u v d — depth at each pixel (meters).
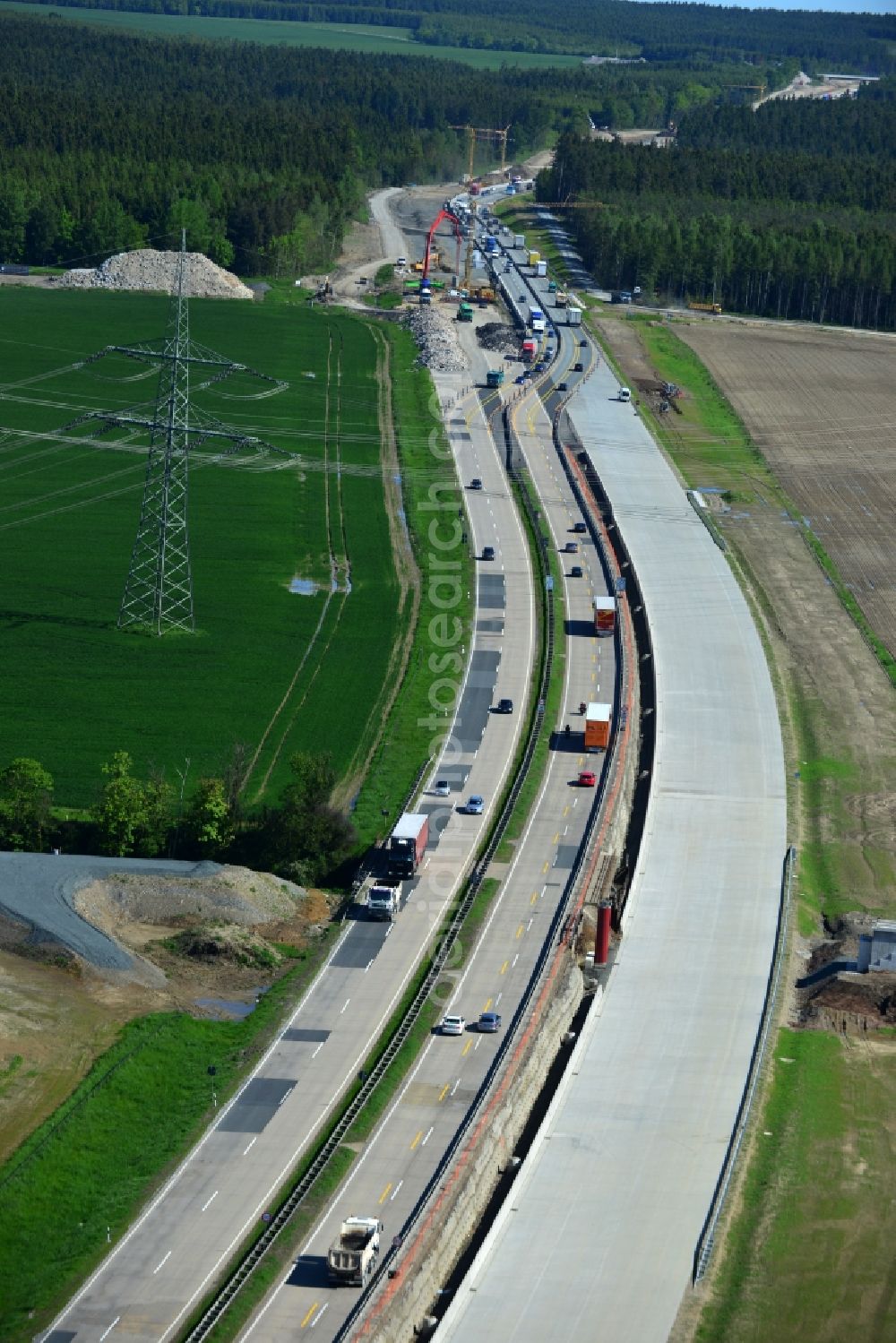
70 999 162.88
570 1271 138.62
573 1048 167.50
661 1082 163.12
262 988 169.62
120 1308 128.00
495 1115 149.88
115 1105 149.25
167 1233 135.88
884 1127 158.88
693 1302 135.88
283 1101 152.12
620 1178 149.88
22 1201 137.62
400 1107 151.50
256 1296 128.88
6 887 176.62
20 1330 125.88
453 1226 138.50
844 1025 174.00
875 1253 142.38
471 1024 163.75
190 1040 159.75
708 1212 146.00
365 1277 130.50
